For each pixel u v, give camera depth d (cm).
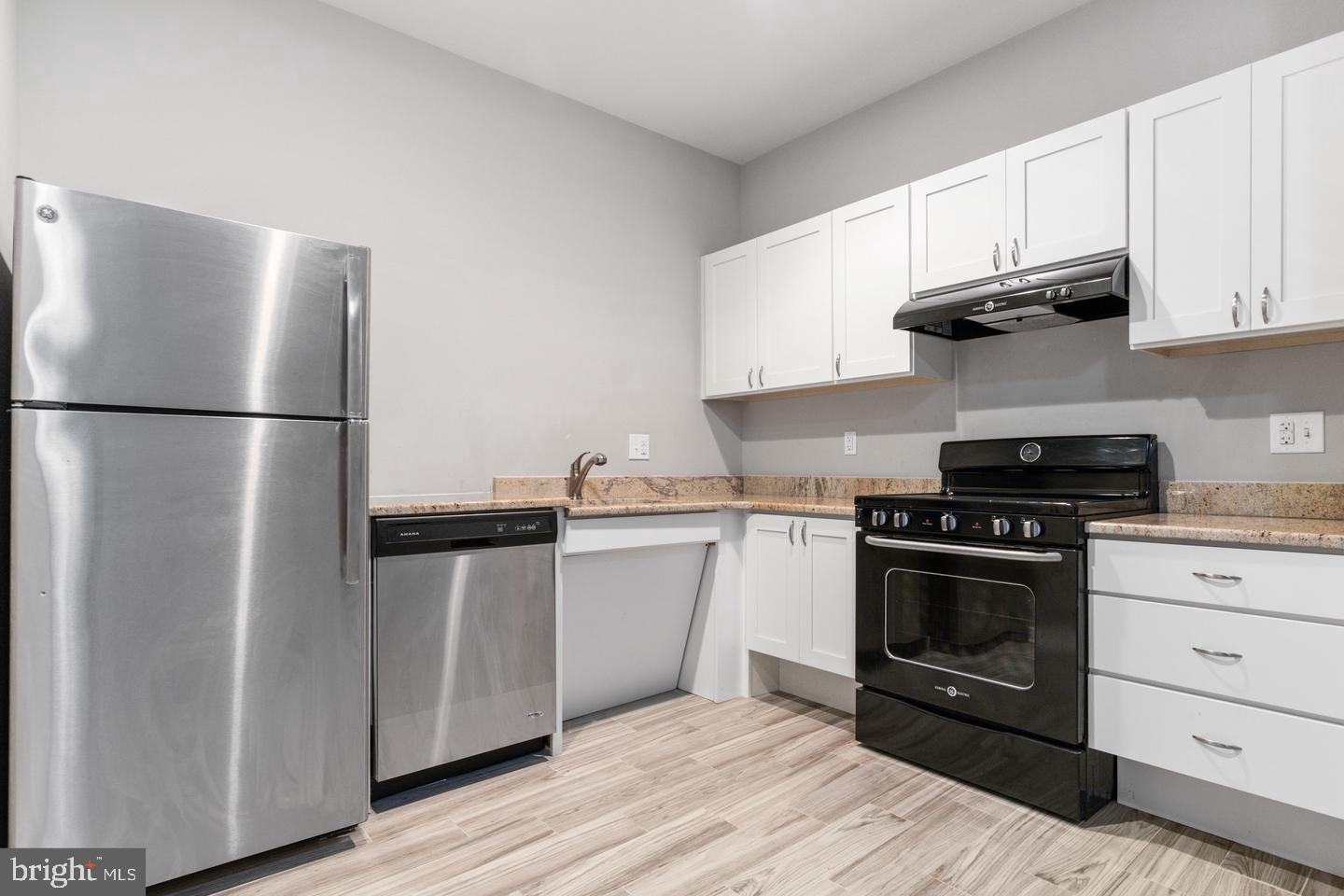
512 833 192
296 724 178
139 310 157
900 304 274
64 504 150
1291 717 162
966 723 220
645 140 348
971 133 288
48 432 148
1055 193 229
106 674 154
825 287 304
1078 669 194
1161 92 237
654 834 190
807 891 164
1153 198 207
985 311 232
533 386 304
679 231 362
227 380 167
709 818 199
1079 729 193
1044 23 266
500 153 297
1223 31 224
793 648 281
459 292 283
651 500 327
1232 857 176
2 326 168
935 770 227
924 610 231
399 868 175
